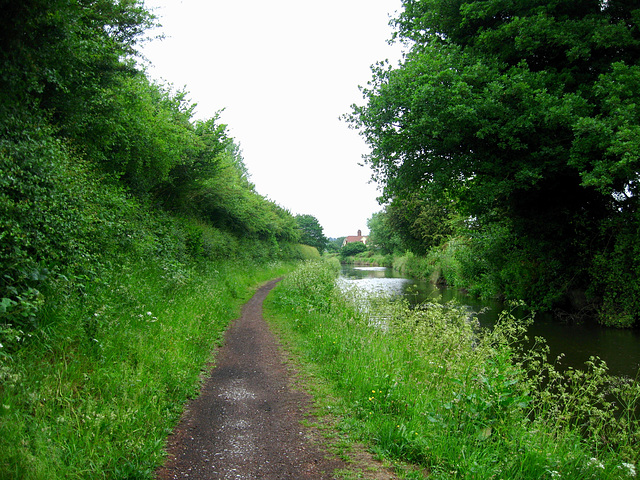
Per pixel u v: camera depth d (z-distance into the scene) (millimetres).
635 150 9555
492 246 17000
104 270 6652
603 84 11320
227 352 7289
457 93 11922
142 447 3256
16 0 5168
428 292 21203
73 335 4418
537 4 12961
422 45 15914
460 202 17484
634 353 8711
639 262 11805
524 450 3361
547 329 11578
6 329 3455
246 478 3115
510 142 11969
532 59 13688
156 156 12438
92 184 7918
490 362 4723
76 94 8344
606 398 5871
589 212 14336
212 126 17625
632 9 12344
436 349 5891
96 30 9320
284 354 7250
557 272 14500
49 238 5305
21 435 2717
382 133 14547
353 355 6125
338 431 4043
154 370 4793
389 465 3354
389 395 4488
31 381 3422
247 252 28984
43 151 5672
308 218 86500
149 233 11281
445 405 3896
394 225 38844
